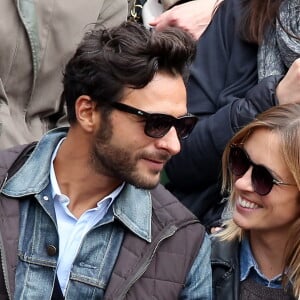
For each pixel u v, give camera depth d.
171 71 6.44
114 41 6.41
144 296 6.77
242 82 9.10
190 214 7.18
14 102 9.27
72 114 6.66
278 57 8.91
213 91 9.26
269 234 7.39
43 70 9.22
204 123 8.84
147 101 6.35
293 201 7.17
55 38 9.20
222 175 8.00
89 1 9.38
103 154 6.54
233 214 7.54
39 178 6.86
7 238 6.67
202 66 9.41
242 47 9.19
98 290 6.78
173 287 6.86
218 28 9.47
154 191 7.24
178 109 6.45
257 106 8.45
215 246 7.72
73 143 6.73
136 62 6.30
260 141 7.15
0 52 9.03
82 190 6.86
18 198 6.83
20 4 9.01
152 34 6.42
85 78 6.48
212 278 7.59
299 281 7.22
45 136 7.10
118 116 6.41
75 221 6.88
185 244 7.00
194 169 8.95
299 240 7.20
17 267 6.71
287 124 7.07
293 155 7.00
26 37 9.07
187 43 6.56
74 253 6.84
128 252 6.85
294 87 8.23
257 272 7.53
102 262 6.84
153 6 10.96
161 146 6.45
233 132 8.55
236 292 7.50
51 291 6.71
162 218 7.05
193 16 9.98
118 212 6.88
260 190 7.16
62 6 9.17
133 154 6.47
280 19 8.82
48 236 6.80
